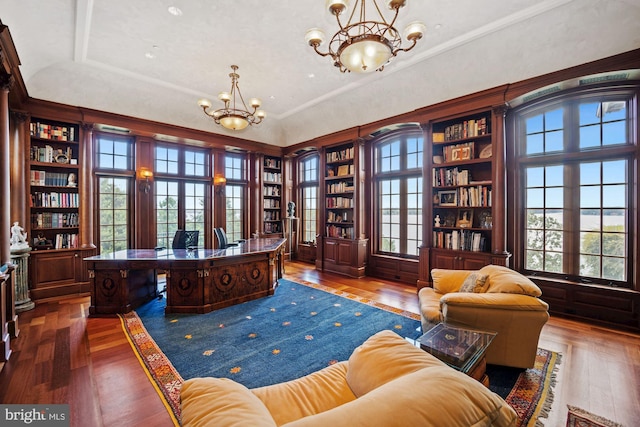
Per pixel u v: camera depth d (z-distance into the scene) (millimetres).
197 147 6516
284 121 6957
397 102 5129
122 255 4066
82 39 3604
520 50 3604
